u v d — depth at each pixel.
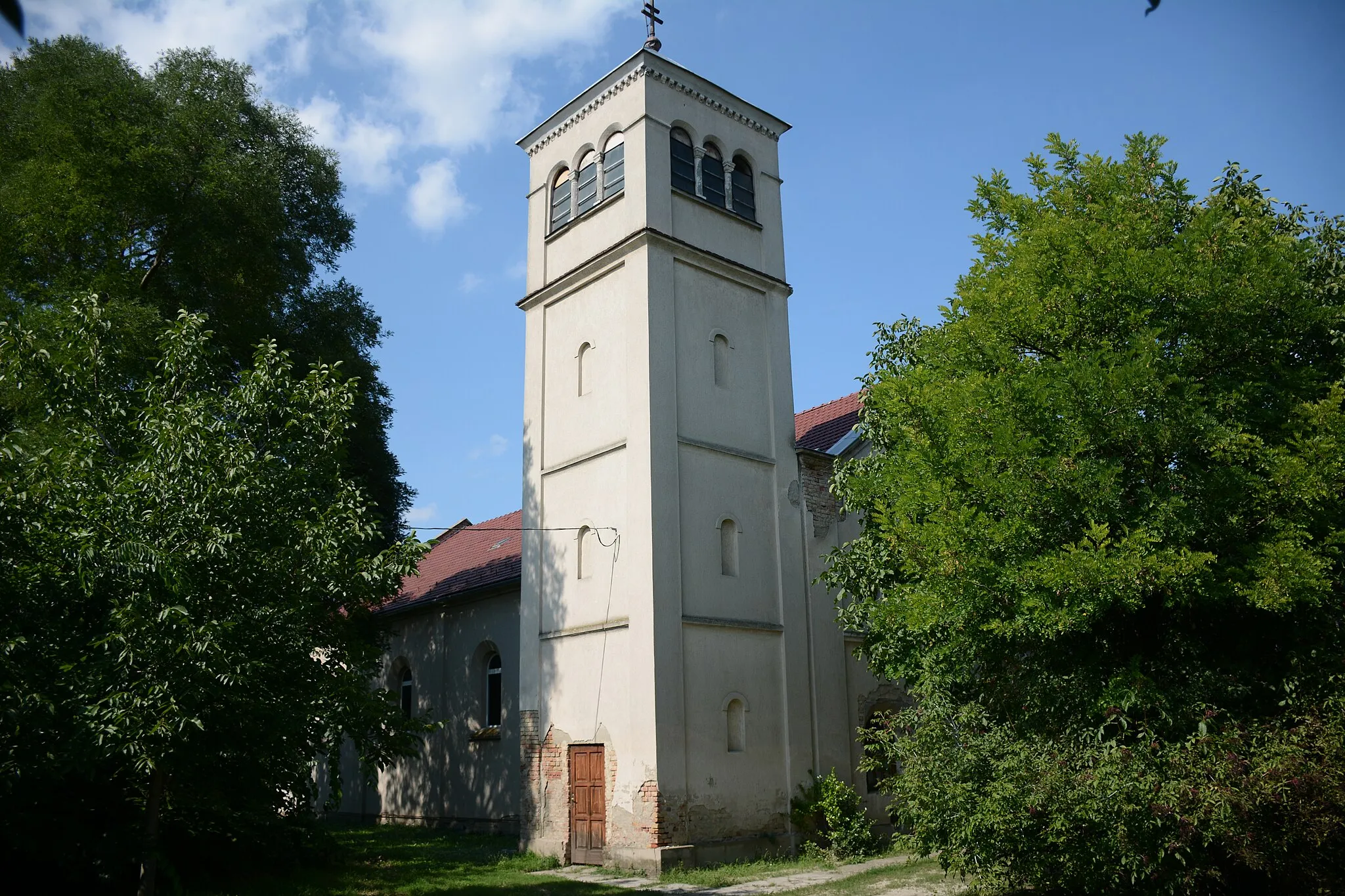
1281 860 10.57
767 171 23.08
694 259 20.69
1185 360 11.77
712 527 19.42
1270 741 10.51
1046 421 11.91
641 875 16.70
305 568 11.71
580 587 19.50
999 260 13.33
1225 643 12.10
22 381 11.91
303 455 12.56
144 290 20.09
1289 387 11.93
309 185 24.56
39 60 20.77
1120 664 12.05
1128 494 11.87
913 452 13.13
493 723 24.67
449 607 26.59
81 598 10.77
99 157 18.73
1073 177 13.53
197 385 12.81
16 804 11.12
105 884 12.77
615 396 19.83
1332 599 11.56
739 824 18.08
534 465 21.22
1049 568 11.02
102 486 10.86
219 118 20.88
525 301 22.45
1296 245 12.30
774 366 21.66
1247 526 11.39
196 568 10.85
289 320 23.98
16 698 9.91
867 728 20.84
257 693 11.20
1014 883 12.23
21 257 19.42
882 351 17.44
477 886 15.62
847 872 16.45
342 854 17.80
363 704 11.88
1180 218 13.03
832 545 21.33
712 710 18.31
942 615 12.27
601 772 18.25
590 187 21.91
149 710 10.17
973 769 11.76
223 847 15.25
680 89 21.55
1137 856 10.50
